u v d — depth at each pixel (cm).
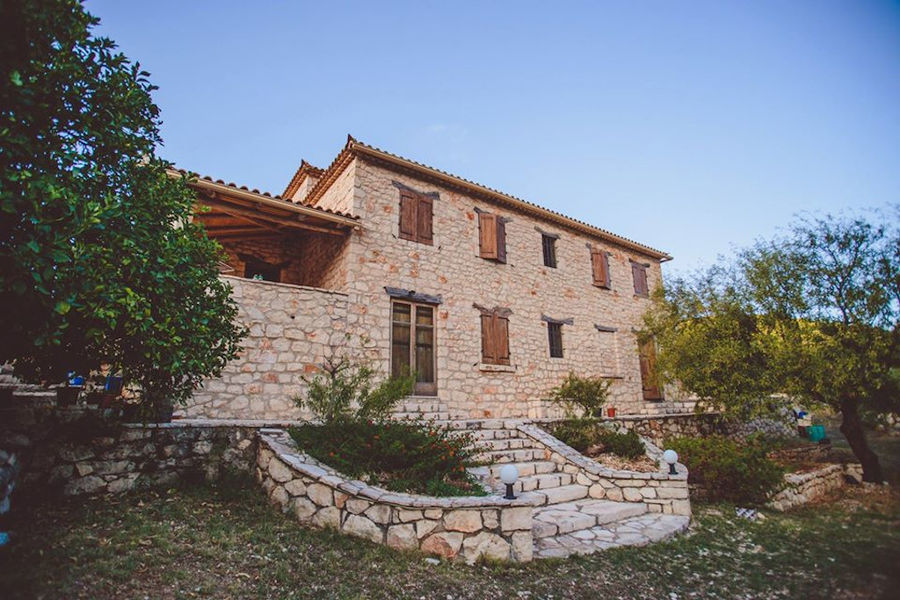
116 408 518
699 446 755
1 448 409
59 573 302
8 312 332
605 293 1417
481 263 1152
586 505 605
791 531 450
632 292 1499
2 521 366
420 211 1076
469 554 429
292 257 1152
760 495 664
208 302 479
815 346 764
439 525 436
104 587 299
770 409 947
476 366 1071
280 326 823
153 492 479
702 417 1195
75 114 352
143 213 399
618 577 410
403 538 432
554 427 853
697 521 587
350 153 1013
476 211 1184
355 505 452
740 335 934
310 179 1282
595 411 972
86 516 401
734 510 635
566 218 1341
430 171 1087
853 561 206
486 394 1073
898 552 191
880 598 185
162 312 410
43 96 328
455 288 1085
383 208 1016
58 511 407
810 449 853
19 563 304
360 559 399
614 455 797
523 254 1247
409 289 1007
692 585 393
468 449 684
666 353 1079
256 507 482
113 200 364
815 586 227
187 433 529
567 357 1259
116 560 333
